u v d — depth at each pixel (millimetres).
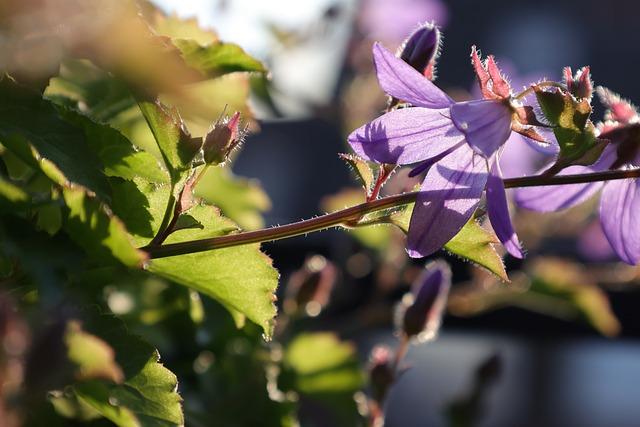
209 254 159
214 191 213
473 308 294
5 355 116
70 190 138
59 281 136
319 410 247
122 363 142
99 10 146
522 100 167
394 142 163
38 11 143
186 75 156
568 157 160
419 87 160
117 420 141
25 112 144
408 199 161
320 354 224
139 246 157
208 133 152
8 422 118
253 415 208
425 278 214
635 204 170
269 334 163
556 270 287
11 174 164
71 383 122
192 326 206
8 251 138
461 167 163
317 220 158
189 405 202
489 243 163
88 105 178
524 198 179
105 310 165
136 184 155
